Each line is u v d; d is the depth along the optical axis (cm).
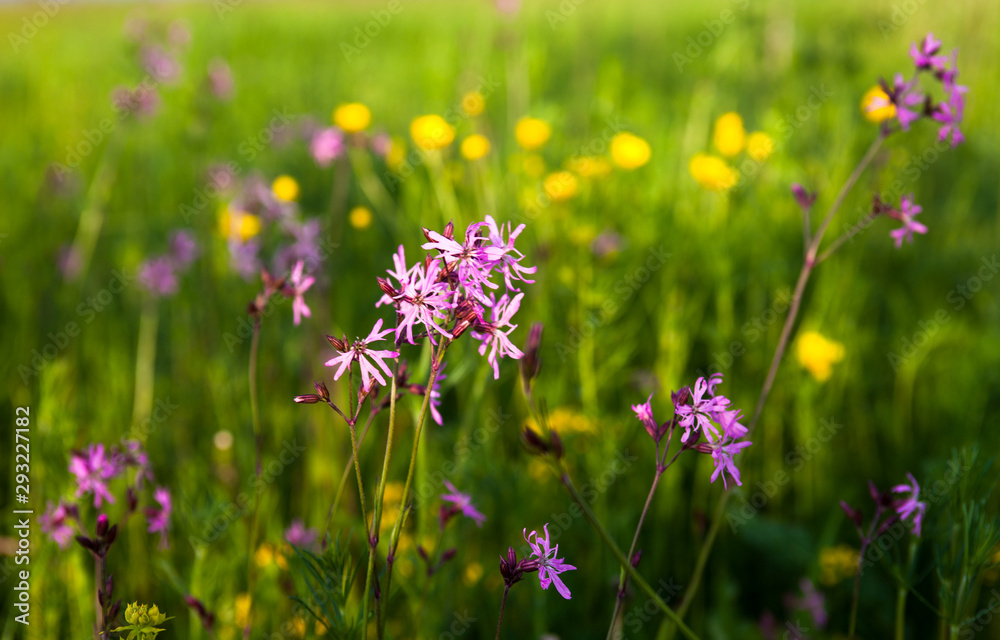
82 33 1075
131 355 388
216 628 204
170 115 547
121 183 543
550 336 294
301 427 319
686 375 342
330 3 1216
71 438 199
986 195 480
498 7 560
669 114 543
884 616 256
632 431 292
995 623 236
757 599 274
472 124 412
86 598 204
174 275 376
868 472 307
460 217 324
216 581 209
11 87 798
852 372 333
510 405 299
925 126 455
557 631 243
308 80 762
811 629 242
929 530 165
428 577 181
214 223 433
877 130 416
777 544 272
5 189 539
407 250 350
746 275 357
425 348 189
